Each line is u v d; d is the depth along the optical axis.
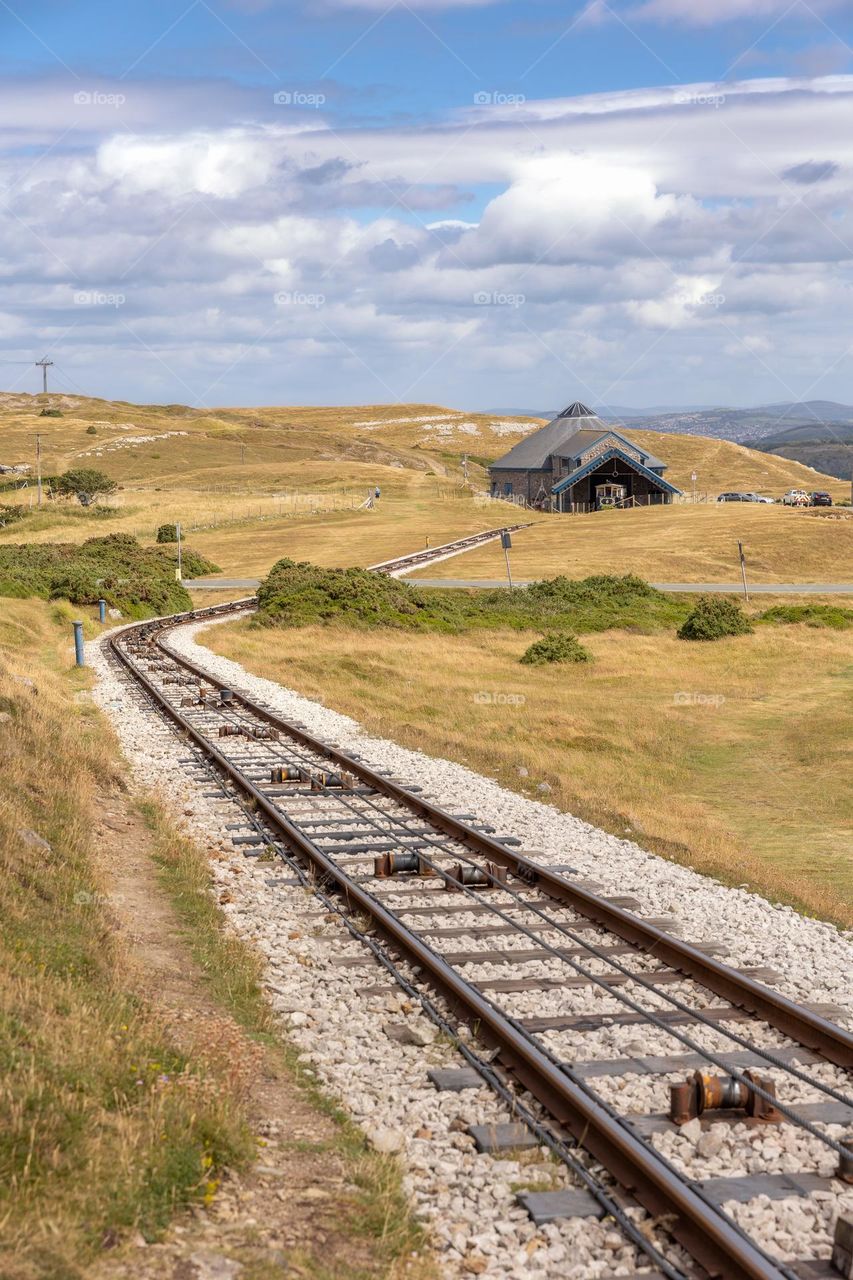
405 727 23.47
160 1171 5.41
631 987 8.84
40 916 8.83
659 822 16.52
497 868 12.00
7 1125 5.41
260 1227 5.24
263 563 80.00
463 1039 7.71
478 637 45.72
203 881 11.48
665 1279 5.07
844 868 15.23
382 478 160.88
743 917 11.03
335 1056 7.46
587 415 123.62
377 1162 5.89
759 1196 5.73
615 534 88.56
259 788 16.28
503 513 109.56
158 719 23.20
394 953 9.53
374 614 47.97
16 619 41.44
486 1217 5.54
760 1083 6.82
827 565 76.25
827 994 8.84
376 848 13.01
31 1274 4.47
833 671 36.69
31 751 14.90
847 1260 5.11
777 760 23.80
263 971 9.08
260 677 31.75
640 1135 6.34
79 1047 6.43
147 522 102.19
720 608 45.47
